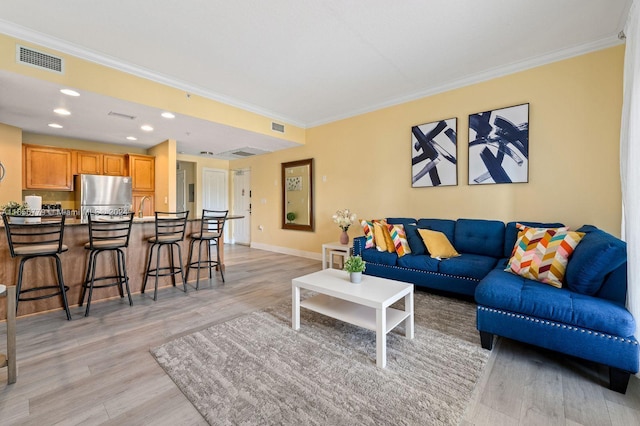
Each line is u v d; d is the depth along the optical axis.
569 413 1.43
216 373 1.77
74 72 2.80
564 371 1.79
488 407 1.48
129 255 3.32
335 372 1.78
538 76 3.11
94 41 2.71
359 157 4.69
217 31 2.57
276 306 2.92
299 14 2.36
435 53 2.99
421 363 1.88
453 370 1.80
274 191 6.20
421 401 1.53
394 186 4.27
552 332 1.77
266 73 3.40
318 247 5.36
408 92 4.00
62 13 2.30
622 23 2.50
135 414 1.43
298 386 1.65
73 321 2.54
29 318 2.60
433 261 3.09
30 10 2.26
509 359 1.92
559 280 2.08
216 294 3.31
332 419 1.40
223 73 3.39
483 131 3.44
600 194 2.81
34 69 2.58
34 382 1.67
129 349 2.05
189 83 3.64
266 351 2.03
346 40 2.74
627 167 1.84
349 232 4.83
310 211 5.42
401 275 3.30
